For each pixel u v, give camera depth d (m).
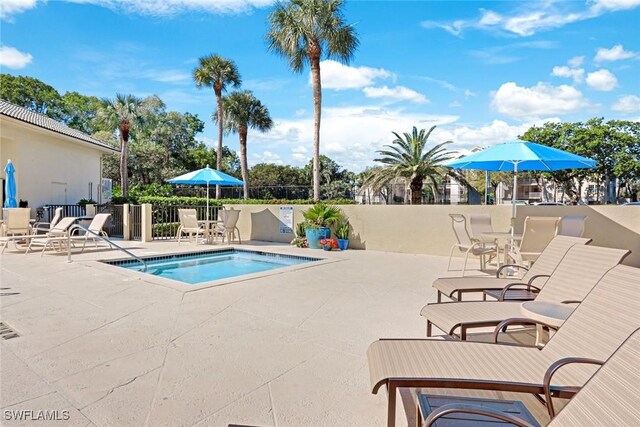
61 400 2.68
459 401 2.00
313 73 18.73
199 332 4.06
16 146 14.73
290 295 5.68
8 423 2.40
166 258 9.94
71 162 18.06
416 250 10.51
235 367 3.24
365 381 3.03
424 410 1.90
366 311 4.92
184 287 6.03
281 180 41.84
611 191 39.69
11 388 2.83
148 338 3.87
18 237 9.62
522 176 42.53
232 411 2.59
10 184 12.26
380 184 22.30
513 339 3.97
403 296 5.71
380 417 2.54
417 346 2.60
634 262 8.01
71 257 9.05
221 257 10.88
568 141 38.75
